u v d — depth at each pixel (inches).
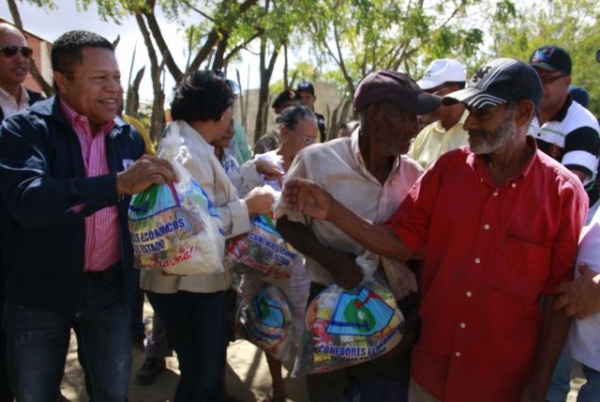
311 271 107.2
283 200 95.3
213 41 365.7
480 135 82.5
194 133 109.8
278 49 371.6
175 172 94.9
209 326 112.0
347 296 95.6
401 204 94.8
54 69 93.1
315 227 104.3
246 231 113.3
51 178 85.9
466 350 86.1
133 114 301.9
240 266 122.8
